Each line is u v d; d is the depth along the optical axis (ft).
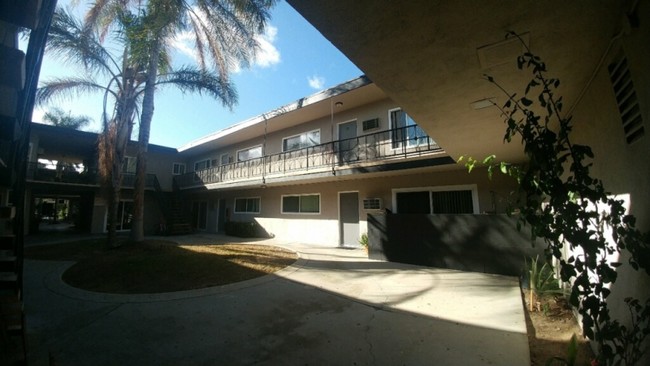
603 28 7.30
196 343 11.18
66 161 67.72
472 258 22.57
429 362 9.66
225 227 54.19
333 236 38.81
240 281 19.97
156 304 15.64
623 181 7.66
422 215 25.45
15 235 6.57
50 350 10.71
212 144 58.80
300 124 43.57
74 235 50.55
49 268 24.06
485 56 8.77
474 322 12.83
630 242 5.88
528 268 20.06
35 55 5.73
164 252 30.73
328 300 16.12
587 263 6.18
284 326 12.69
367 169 30.63
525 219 7.15
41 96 31.07
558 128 14.69
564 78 10.00
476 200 27.81
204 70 34.71
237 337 11.66
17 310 6.46
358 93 31.99
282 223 46.26
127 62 32.09
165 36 30.19
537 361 9.95
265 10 33.14
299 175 37.24
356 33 7.63
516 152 22.11
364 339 11.38
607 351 5.90
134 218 35.45
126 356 10.27
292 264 25.59
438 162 26.04
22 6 4.06
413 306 14.98
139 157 36.09
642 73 6.10
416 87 10.84
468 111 13.29
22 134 6.07
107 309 14.92
